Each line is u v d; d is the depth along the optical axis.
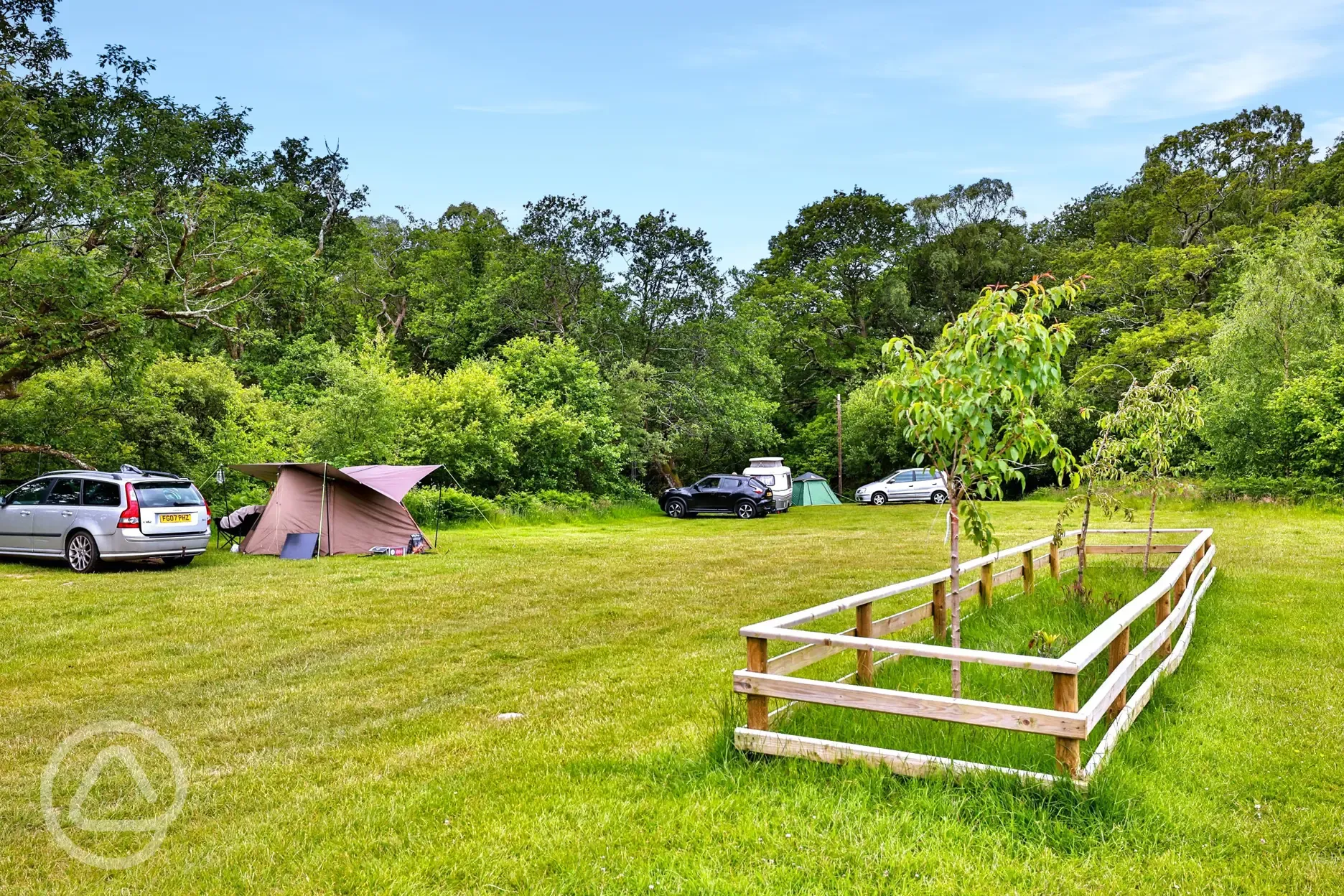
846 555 15.46
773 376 36.09
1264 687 5.97
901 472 33.56
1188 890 3.24
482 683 6.87
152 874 3.65
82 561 12.58
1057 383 4.96
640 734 5.37
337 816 4.19
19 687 6.76
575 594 11.13
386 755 5.17
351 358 25.16
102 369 18.94
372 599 10.73
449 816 4.15
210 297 21.78
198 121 26.27
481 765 4.89
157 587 11.56
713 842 3.75
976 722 4.05
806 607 10.14
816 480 34.34
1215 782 4.27
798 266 51.34
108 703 6.34
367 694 6.56
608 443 29.53
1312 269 24.42
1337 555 13.06
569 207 33.47
